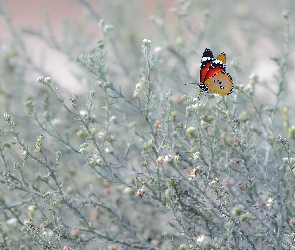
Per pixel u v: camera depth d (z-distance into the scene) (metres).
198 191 7.54
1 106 12.03
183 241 8.84
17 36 13.13
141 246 8.28
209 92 7.96
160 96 9.66
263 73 16.33
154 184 7.93
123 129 10.88
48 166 7.88
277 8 17.39
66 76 18.38
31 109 8.59
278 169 8.10
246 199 7.91
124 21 15.64
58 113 11.73
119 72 12.68
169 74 11.13
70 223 9.64
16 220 8.64
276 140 8.26
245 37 16.23
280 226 7.37
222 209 7.56
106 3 15.59
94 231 8.13
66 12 29.36
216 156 7.84
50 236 7.60
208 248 7.30
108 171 8.67
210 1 17.34
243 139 7.84
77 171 10.45
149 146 7.79
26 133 11.51
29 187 8.19
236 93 8.68
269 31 16.73
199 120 7.67
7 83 12.57
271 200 7.66
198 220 8.30
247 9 17.20
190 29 11.69
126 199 9.36
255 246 7.91
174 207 7.67
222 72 7.82
